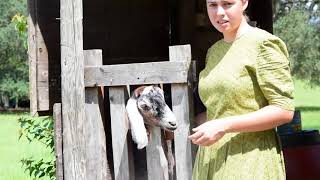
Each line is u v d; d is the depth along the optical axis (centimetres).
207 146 236
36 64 442
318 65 2753
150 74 333
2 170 916
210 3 242
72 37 346
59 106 367
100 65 345
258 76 230
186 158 327
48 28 447
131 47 607
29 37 442
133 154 356
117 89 342
